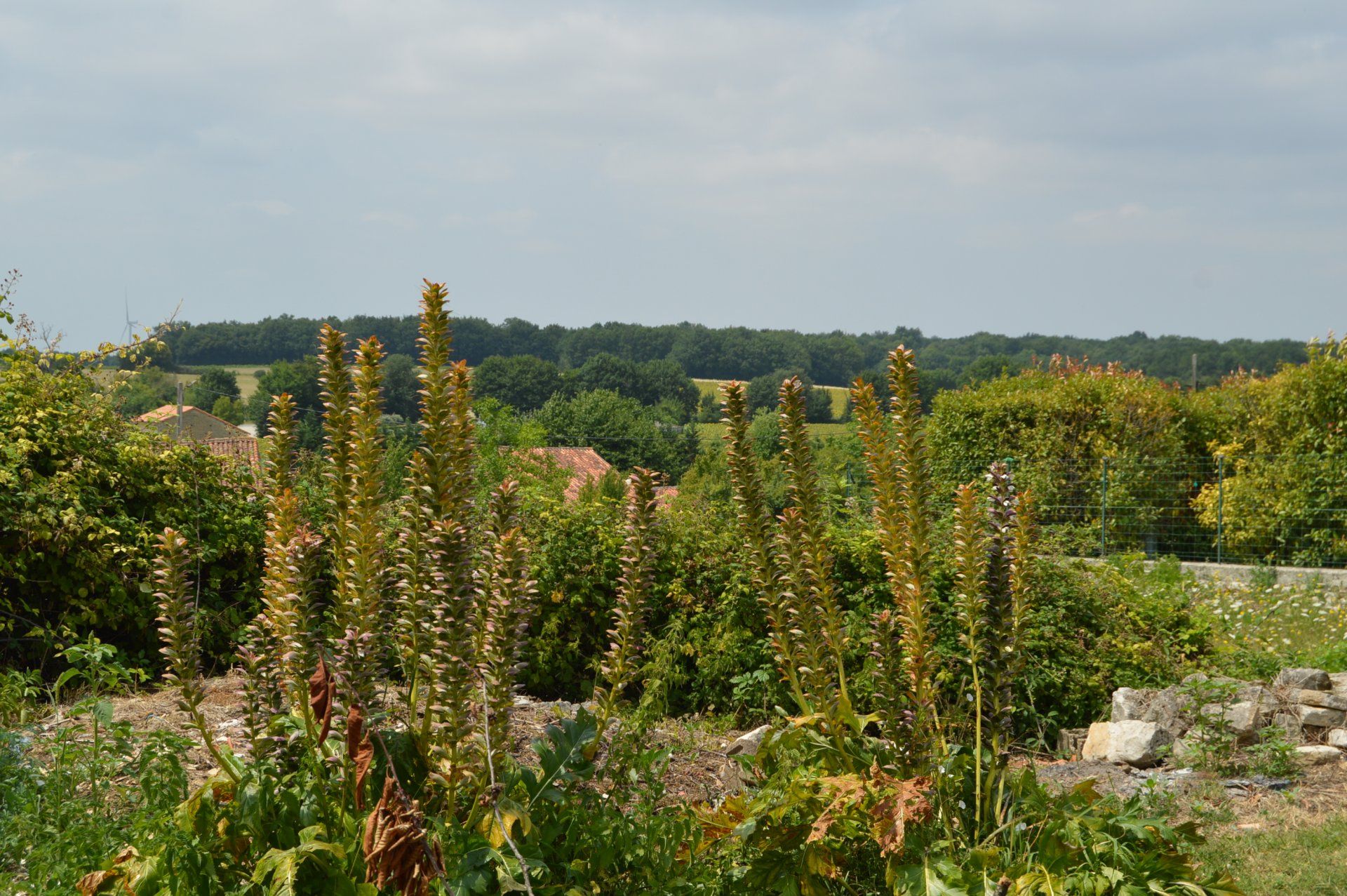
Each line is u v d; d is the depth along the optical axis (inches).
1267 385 737.6
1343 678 293.6
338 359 135.2
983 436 752.3
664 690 286.4
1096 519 692.7
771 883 152.3
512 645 133.0
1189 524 693.3
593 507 349.1
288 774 137.0
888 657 159.0
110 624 309.1
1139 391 725.3
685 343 2434.8
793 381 160.2
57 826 160.1
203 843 129.3
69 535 297.9
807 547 159.2
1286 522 628.1
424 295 135.6
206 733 136.8
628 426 1764.3
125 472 331.9
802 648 160.2
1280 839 210.5
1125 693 293.1
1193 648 344.8
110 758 186.2
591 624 331.9
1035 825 153.6
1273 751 263.1
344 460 135.9
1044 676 308.5
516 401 2027.6
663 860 147.2
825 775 157.8
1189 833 157.6
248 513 350.3
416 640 135.6
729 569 324.8
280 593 135.7
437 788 135.3
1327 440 621.6
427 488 133.8
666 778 226.1
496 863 124.3
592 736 148.5
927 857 144.3
